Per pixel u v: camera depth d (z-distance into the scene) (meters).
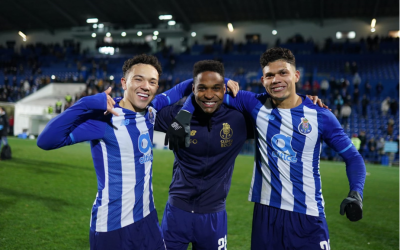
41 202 4.83
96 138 1.94
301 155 2.19
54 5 26.84
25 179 6.32
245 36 27.75
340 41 25.62
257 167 2.34
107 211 1.99
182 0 24.84
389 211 5.28
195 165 2.32
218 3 24.98
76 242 3.42
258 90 19.64
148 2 25.48
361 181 1.99
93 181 6.50
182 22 28.12
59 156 9.94
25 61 28.69
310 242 2.14
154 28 28.25
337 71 21.25
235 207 5.12
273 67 2.11
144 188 2.10
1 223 3.87
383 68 20.44
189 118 2.16
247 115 2.39
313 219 2.16
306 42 24.78
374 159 13.58
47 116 19.22
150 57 2.01
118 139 1.98
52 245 3.32
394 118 15.60
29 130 19.48
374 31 24.83
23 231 3.66
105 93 1.92
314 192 2.19
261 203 2.28
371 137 14.49
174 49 29.03
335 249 3.57
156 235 2.16
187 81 2.58
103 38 30.47
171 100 2.43
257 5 24.83
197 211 2.32
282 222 2.20
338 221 4.63
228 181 2.43
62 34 31.73
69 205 4.75
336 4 23.39
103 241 1.98
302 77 20.44
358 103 17.17
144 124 2.08
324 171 9.95
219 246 2.37
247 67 23.94
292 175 2.19
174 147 2.14
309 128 2.16
